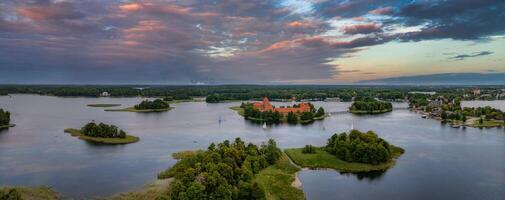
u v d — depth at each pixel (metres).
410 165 171.62
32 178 147.25
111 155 188.25
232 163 143.75
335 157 179.38
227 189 117.94
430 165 171.12
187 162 151.25
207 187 119.69
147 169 161.00
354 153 173.75
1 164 168.62
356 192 135.75
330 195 132.62
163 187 134.25
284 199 127.44
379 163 172.12
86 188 135.50
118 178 147.62
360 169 164.50
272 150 170.12
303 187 141.38
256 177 144.38
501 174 156.12
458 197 129.88
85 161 175.50
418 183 145.38
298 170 163.50
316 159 176.88
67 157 183.38
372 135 192.88
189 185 119.38
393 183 145.75
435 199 128.25
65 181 143.75
